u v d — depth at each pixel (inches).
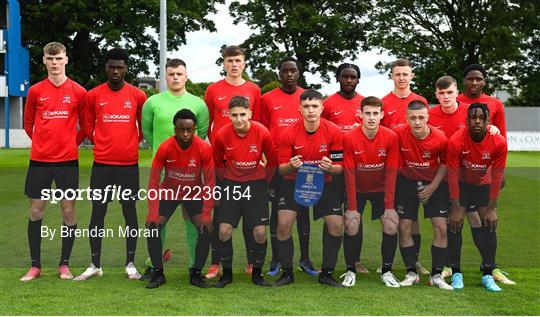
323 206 186.5
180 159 187.3
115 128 194.7
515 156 781.3
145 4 1091.9
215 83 209.8
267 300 166.4
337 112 213.5
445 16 1207.6
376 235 240.2
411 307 159.9
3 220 269.4
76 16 1095.6
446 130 201.5
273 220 199.3
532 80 1235.2
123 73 195.3
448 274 197.0
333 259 186.2
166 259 204.4
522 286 182.5
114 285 183.0
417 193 189.6
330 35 1254.3
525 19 1154.7
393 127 209.2
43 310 155.3
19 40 1080.8
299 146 185.2
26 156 754.2
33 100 194.7
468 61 1204.5
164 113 195.6
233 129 184.7
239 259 211.8
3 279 188.7
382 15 1212.5
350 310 156.8
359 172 188.7
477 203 189.0
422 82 1160.2
